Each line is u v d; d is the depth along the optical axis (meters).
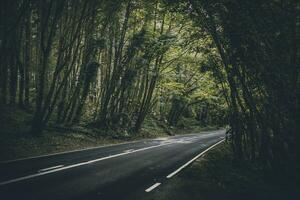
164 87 42.59
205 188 11.50
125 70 31.33
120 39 29.77
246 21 11.90
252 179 13.55
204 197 10.05
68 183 10.16
